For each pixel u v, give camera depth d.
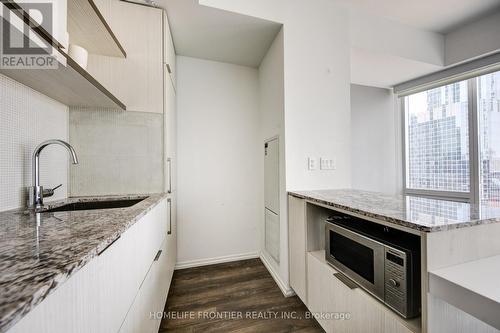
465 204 1.09
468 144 2.54
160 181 1.63
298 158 1.76
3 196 0.94
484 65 2.29
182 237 2.27
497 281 0.64
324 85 1.84
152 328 1.11
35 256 0.45
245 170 2.48
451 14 2.15
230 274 2.08
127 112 1.57
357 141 3.11
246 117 2.49
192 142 2.31
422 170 3.02
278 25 1.78
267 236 2.22
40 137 1.18
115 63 1.56
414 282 0.81
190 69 2.31
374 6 2.01
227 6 1.62
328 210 1.51
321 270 1.29
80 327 0.46
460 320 0.75
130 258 0.79
